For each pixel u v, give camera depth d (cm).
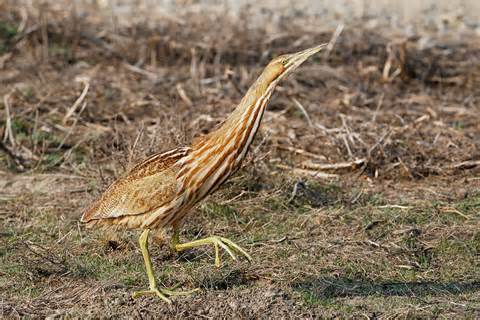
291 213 1631
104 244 1486
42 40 2645
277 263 1406
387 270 1405
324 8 3228
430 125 2067
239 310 1228
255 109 1240
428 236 1530
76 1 3130
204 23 2841
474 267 1421
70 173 1833
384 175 1809
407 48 2614
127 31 2738
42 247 1458
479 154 1888
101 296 1289
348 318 1221
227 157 1238
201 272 1369
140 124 1961
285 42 2706
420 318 1230
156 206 1240
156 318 1227
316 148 1917
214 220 1594
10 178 1803
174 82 2372
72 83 2331
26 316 1254
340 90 2359
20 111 2095
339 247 1479
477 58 2639
